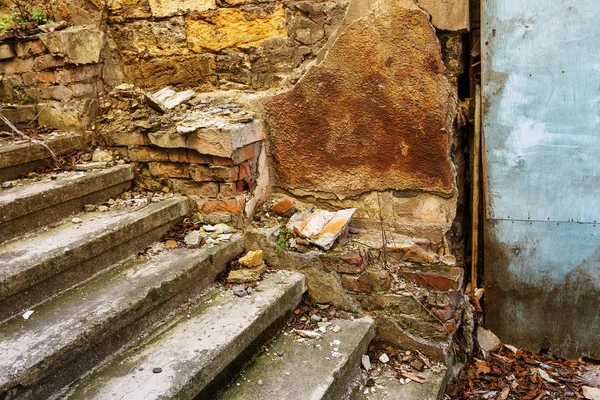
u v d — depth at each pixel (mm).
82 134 3145
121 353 2049
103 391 1801
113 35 3352
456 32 2584
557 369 2756
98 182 2797
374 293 2703
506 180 2711
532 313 2848
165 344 2098
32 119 3250
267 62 3146
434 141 2676
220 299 2482
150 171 3014
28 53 3158
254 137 2861
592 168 2549
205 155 2787
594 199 2584
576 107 2506
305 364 2285
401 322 2666
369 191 2900
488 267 2875
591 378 2668
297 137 2949
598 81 2445
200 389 1922
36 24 3150
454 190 2740
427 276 2650
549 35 2475
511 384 2648
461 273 2660
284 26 3059
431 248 2805
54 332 1869
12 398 1629
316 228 2770
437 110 2627
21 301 2033
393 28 2602
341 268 2697
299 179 3027
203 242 2715
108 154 3059
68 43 3008
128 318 2068
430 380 2471
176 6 3199
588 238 2643
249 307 2389
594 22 2395
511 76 2580
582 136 2529
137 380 1858
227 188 2807
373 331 2680
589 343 2773
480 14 2627
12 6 3361
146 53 3344
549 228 2699
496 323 2939
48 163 2955
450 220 2771
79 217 2652
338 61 2732
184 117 2891
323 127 2875
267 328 2455
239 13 3109
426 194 2795
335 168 2924
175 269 2398
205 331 2189
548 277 2768
